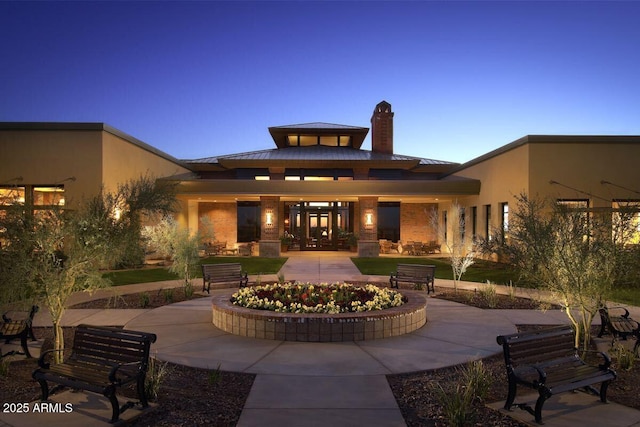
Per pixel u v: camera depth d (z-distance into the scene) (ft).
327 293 34.91
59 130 66.39
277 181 90.38
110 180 68.90
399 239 112.57
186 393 20.12
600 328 32.71
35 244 26.66
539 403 16.93
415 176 110.83
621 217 28.94
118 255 30.22
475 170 90.27
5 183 65.92
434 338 29.48
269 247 91.71
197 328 32.01
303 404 18.79
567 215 29.63
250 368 23.43
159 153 89.15
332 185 90.33
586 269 25.94
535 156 66.28
